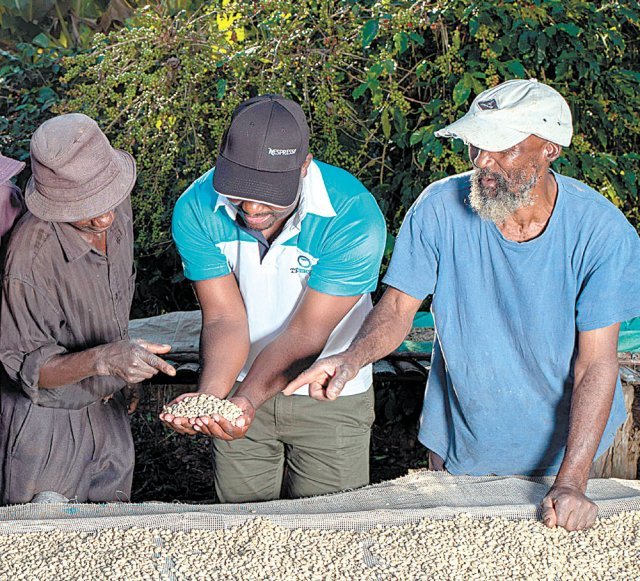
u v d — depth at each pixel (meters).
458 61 3.97
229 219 2.46
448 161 3.94
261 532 2.02
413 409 4.36
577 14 3.95
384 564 1.92
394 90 3.95
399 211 4.23
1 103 4.98
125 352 2.19
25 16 5.80
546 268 2.19
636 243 2.16
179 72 4.25
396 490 2.26
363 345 2.28
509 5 3.83
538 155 2.07
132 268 2.59
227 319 2.54
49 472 2.47
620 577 1.89
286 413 2.60
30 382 2.29
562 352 2.25
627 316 2.18
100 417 2.60
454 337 2.34
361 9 3.99
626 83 4.07
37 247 2.28
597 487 2.26
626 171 4.11
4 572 1.90
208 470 4.41
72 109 4.45
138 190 4.45
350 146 4.25
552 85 4.03
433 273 2.36
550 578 1.88
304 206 2.36
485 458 2.43
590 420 2.13
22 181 4.83
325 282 2.41
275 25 4.06
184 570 1.90
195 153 4.32
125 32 4.40
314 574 1.89
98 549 1.97
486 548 1.98
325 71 4.02
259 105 2.20
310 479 2.72
